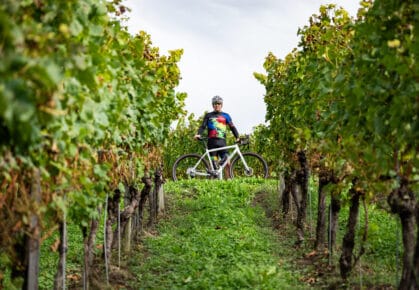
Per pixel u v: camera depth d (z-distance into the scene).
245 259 9.96
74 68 3.42
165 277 9.20
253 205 16.34
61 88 3.69
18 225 4.34
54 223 4.99
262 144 16.33
